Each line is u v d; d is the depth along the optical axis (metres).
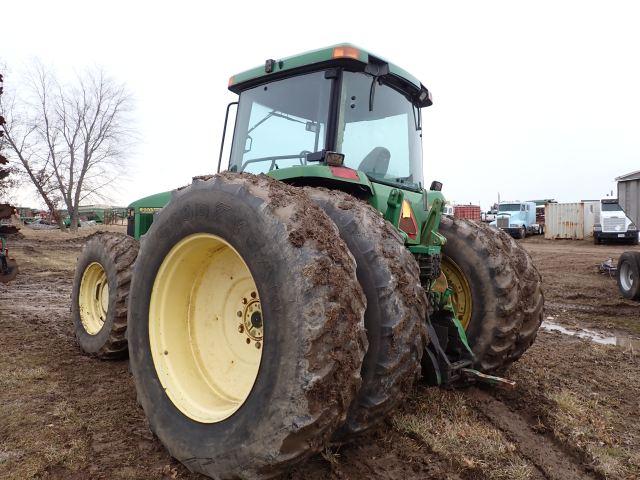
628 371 4.88
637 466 2.94
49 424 3.24
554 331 7.05
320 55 3.64
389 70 3.87
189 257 2.93
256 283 2.36
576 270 15.03
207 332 3.01
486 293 4.04
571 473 2.86
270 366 2.22
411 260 2.87
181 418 2.67
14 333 5.75
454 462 2.86
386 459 2.87
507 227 31.31
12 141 29.81
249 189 2.54
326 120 3.64
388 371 2.60
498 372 4.41
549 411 3.63
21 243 21.61
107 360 4.75
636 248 22.91
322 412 2.14
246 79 4.19
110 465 2.75
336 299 2.21
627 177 11.25
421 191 4.31
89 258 5.07
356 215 2.84
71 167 32.91
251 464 2.23
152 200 5.59
